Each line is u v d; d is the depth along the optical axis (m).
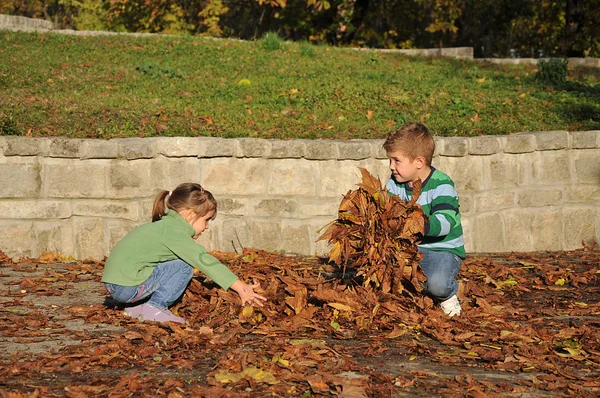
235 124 8.51
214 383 3.20
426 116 9.45
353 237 4.57
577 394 3.20
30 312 4.73
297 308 4.46
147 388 3.15
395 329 4.20
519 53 26.69
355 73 12.02
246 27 20.98
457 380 3.34
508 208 8.11
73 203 7.17
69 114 8.19
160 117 8.39
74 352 3.71
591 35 20.33
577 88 11.86
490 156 8.00
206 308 4.50
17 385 3.18
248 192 7.48
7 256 6.97
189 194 4.42
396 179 4.75
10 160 7.00
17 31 13.32
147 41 13.42
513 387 3.26
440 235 4.47
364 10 20.64
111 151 7.16
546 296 5.66
